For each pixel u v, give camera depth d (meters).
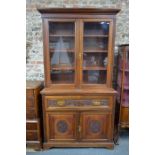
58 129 2.45
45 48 2.36
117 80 2.84
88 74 2.51
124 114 2.63
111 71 2.41
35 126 2.40
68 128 2.44
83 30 2.34
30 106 2.37
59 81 2.51
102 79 2.52
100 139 2.48
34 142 2.44
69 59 2.50
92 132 2.46
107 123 2.44
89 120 2.43
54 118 2.41
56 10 2.23
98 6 2.74
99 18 2.28
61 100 2.37
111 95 2.36
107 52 2.42
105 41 2.46
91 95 2.36
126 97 2.63
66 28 2.43
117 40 2.83
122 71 2.57
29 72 2.88
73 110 2.39
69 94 2.35
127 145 2.58
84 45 2.43
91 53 2.50
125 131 2.88
